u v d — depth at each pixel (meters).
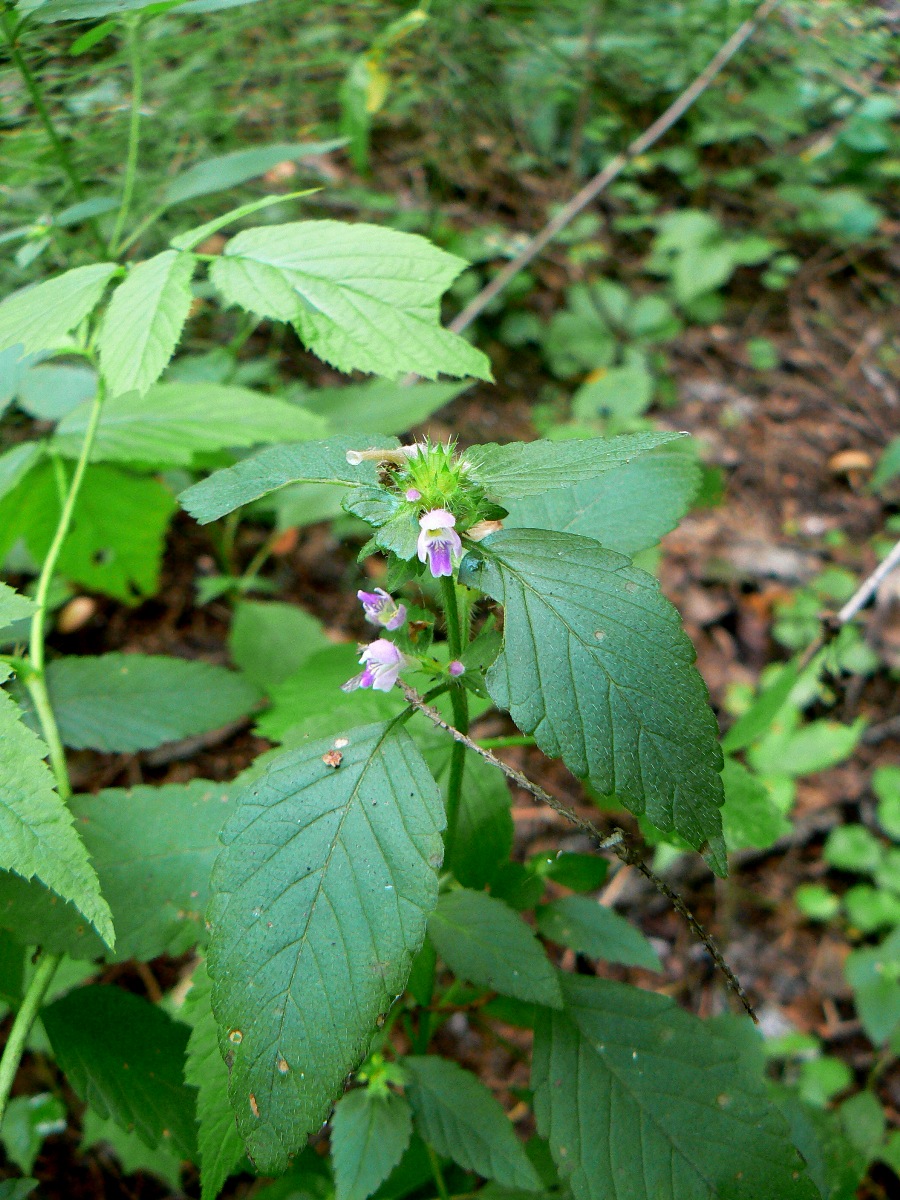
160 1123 0.27
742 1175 0.24
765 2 0.76
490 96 0.92
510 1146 0.26
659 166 1.04
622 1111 0.25
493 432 0.79
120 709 0.32
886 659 0.66
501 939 0.26
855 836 0.56
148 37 0.55
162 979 0.47
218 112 0.64
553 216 0.94
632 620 0.20
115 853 0.27
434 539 0.20
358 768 0.21
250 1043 0.19
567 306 0.90
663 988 0.51
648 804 0.19
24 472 0.37
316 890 0.20
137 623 0.62
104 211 0.39
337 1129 0.26
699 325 0.93
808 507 0.78
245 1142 0.19
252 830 0.21
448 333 0.27
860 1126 0.45
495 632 0.23
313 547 0.68
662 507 0.28
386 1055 0.32
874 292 0.98
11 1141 0.41
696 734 0.19
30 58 0.43
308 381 0.72
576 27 0.89
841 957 0.53
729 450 0.82
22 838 0.21
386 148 0.92
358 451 0.22
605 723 0.19
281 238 0.28
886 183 1.06
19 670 0.31
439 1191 0.30
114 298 0.26
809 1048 0.49
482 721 0.58
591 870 0.31
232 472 0.22
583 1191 0.24
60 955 0.27
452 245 0.87
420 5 0.66
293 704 0.33
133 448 0.38
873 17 0.89
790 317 0.95
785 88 1.00
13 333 0.26
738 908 0.55
